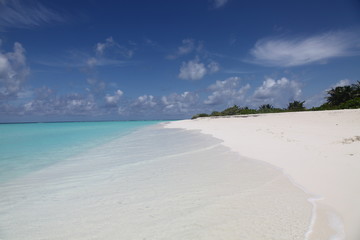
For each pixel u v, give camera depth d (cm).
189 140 1173
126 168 595
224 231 268
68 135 1897
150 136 1566
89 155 830
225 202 349
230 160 634
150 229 279
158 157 733
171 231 272
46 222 307
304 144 772
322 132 1052
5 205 366
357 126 1204
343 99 4266
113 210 337
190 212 320
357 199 328
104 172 561
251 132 1325
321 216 292
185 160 663
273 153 680
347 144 695
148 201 366
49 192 424
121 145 1099
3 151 968
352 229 258
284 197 357
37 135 1938
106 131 2444
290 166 529
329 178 424
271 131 1281
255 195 372
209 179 468
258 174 488
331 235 250
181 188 421
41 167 643
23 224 303
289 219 288
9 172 586
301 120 1908
